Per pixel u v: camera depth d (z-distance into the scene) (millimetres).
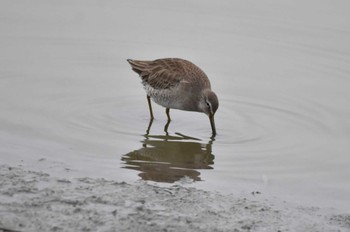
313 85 17578
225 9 21766
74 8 21656
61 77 17641
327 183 12453
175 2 22172
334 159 13578
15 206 10250
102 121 15352
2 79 17188
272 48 19500
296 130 15195
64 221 9836
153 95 16328
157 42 19828
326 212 11055
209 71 18219
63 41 19719
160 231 9711
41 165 12438
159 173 12547
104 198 10781
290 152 13945
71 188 11180
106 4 21984
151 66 16578
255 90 17312
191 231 9820
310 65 18641
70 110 15734
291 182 12422
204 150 13992
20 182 11250
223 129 15367
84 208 10336
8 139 13750
